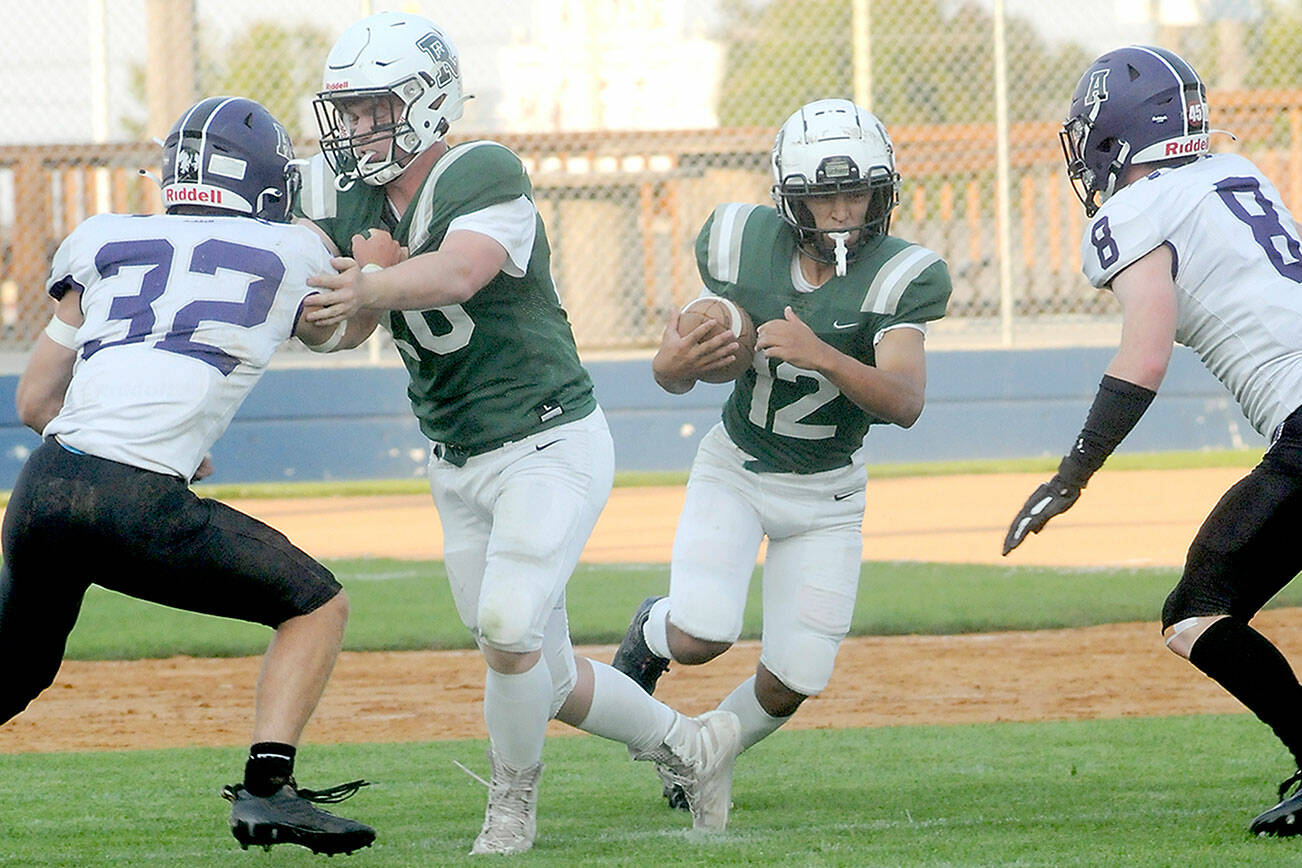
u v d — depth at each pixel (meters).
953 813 13.23
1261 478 11.98
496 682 11.88
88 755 17.00
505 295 12.16
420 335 12.20
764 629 13.98
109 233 11.55
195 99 46.22
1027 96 49.28
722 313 13.18
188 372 10.97
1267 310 12.02
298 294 11.41
